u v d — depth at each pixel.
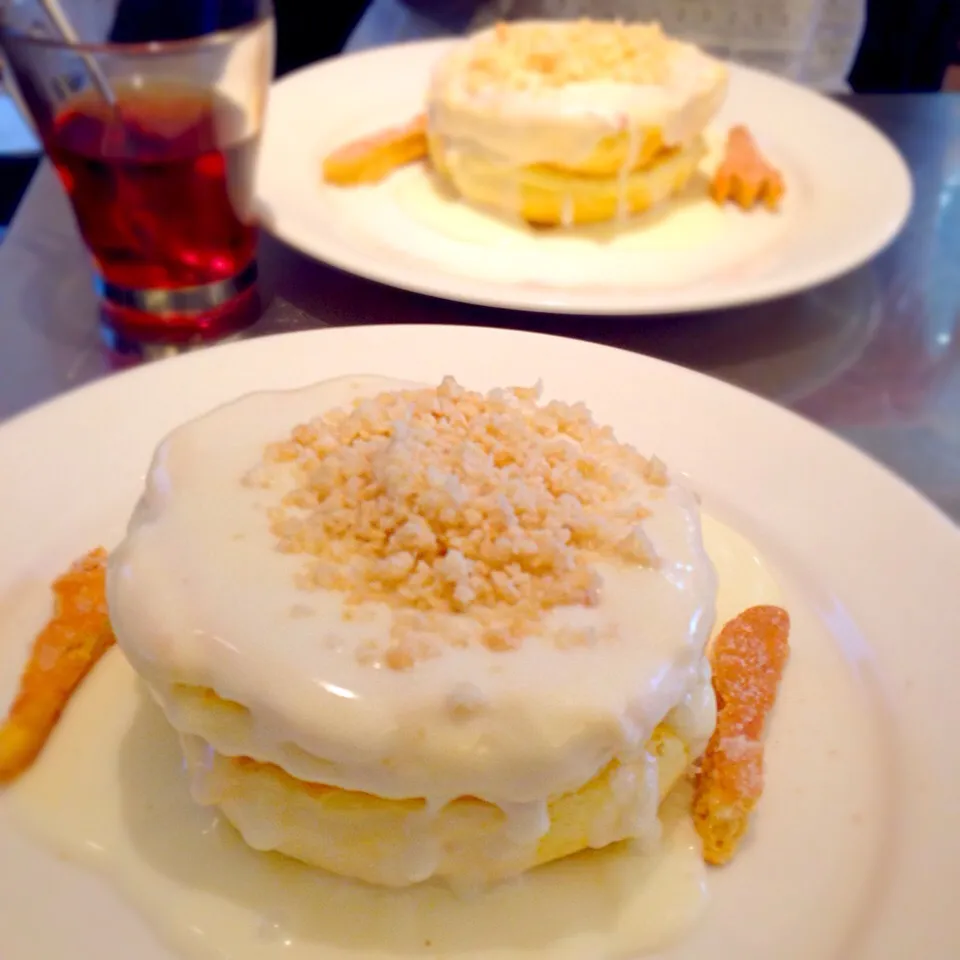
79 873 0.18
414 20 0.67
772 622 0.22
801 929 0.18
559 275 0.35
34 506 0.24
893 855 0.18
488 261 0.36
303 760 0.17
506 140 0.37
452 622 0.18
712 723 0.19
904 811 0.19
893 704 0.20
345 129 0.44
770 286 0.32
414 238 0.37
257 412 0.22
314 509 0.19
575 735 0.17
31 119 0.32
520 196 0.38
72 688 0.21
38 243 0.38
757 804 0.19
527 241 0.38
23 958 0.17
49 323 0.34
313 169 0.41
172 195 0.31
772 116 0.46
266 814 0.18
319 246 0.33
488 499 0.19
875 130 0.44
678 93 0.39
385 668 0.17
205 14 0.37
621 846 0.19
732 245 0.38
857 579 0.23
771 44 0.67
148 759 0.20
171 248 0.32
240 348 0.28
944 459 0.30
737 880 0.18
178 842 0.19
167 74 0.32
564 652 0.17
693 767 0.20
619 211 0.39
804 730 0.20
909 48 0.73
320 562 0.18
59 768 0.20
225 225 0.33
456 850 0.18
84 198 0.32
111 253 0.33
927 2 0.71
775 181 0.40
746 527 0.24
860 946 0.17
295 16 0.68
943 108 0.53
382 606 0.18
